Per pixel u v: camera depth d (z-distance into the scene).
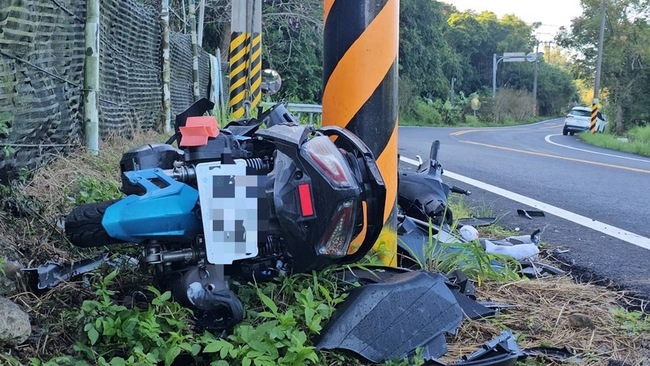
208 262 2.31
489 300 3.28
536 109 79.50
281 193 2.36
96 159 5.00
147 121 8.35
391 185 3.38
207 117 2.59
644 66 39.78
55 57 4.59
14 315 2.21
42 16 4.29
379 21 3.31
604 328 3.02
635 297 3.63
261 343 2.16
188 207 2.35
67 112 4.82
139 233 2.32
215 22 21.69
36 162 4.14
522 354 2.54
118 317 2.27
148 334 2.16
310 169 2.37
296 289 2.76
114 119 6.62
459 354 2.62
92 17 5.15
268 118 2.99
